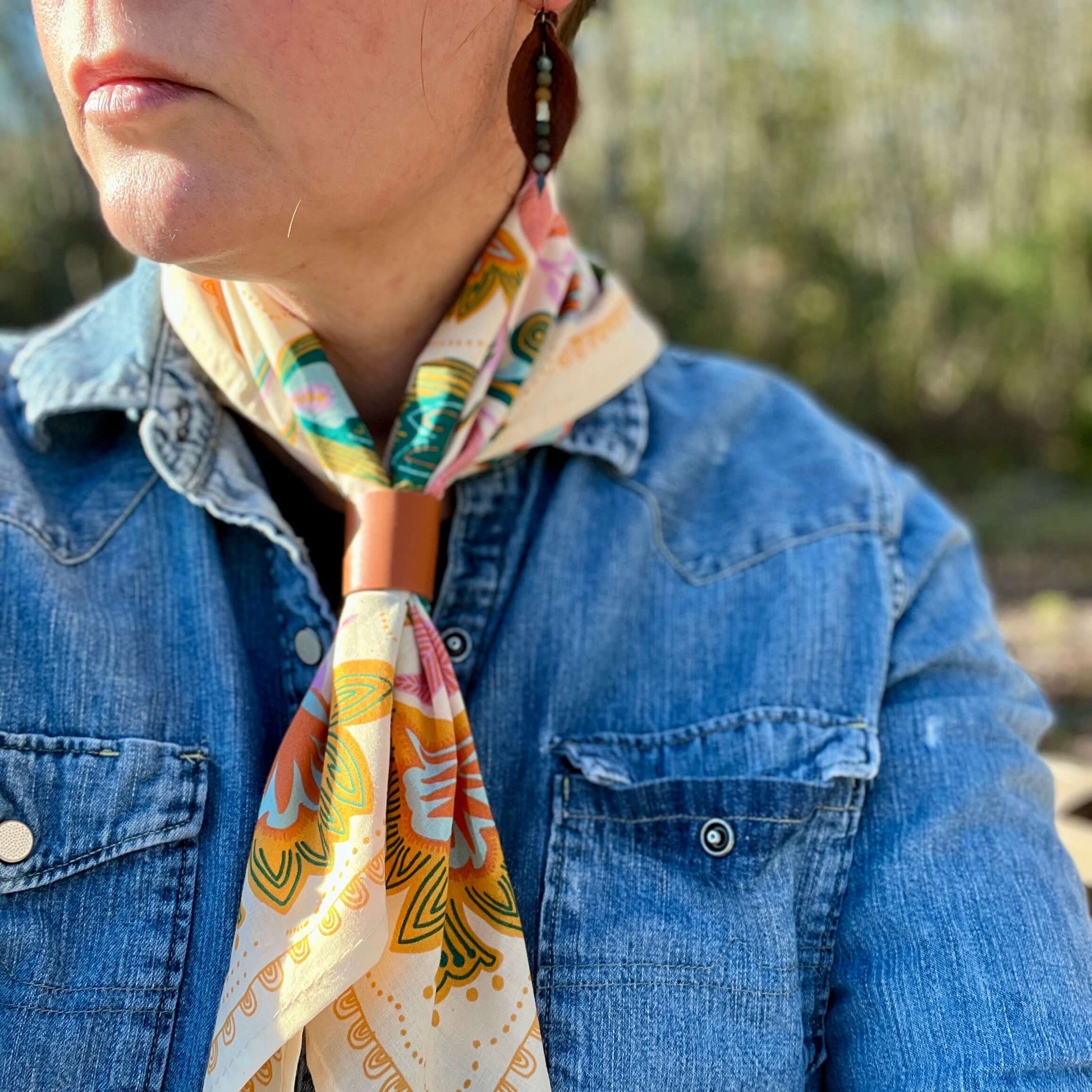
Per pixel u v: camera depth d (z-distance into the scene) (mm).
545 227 892
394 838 756
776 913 842
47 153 10328
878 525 991
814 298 13289
